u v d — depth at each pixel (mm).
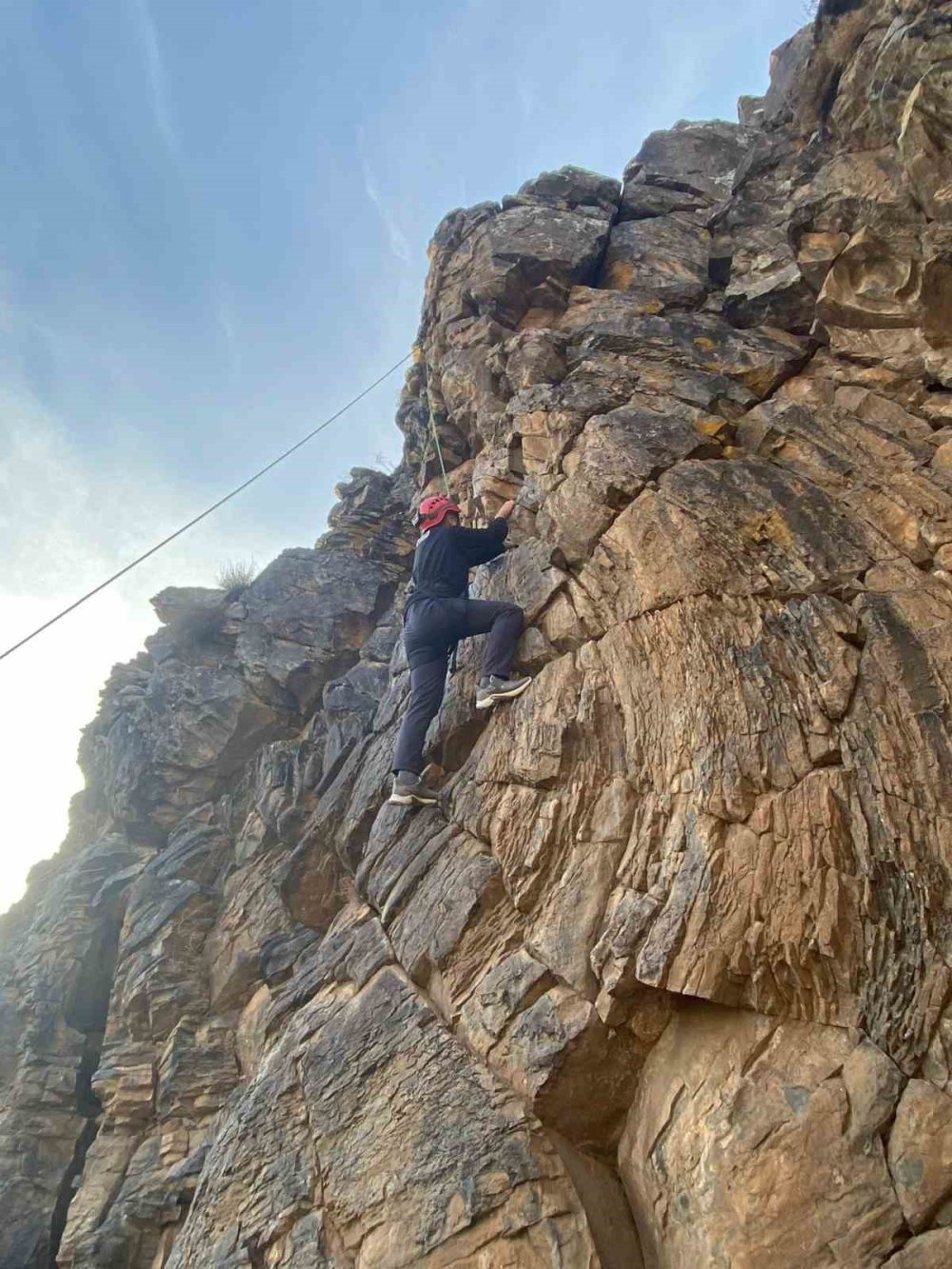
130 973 11258
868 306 8648
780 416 8430
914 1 7770
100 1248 8172
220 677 14500
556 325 11258
